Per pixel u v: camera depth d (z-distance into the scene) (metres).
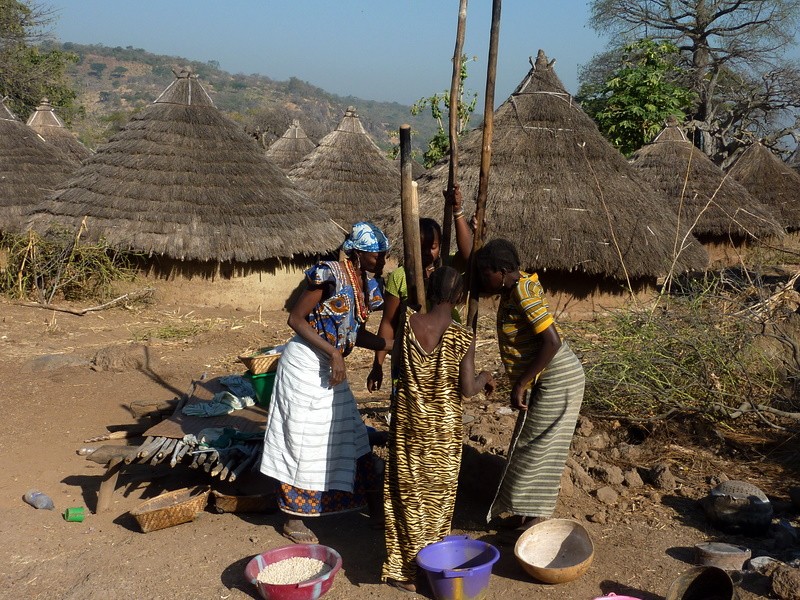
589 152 9.54
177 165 10.64
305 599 3.45
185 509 4.20
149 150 10.70
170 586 3.64
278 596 3.43
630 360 5.73
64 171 13.85
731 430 5.56
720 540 4.06
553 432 3.84
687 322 6.09
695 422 5.58
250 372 5.02
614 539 4.07
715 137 26.59
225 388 5.29
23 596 3.57
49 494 4.63
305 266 11.17
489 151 3.87
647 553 3.93
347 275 3.83
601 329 6.63
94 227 10.25
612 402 5.69
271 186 11.07
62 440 5.43
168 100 11.14
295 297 11.04
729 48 31.77
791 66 31.02
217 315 9.97
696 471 4.95
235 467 4.32
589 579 3.69
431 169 10.21
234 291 10.55
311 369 3.83
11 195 12.79
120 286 10.37
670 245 9.24
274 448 3.93
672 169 15.23
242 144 11.19
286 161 19.44
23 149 13.55
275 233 10.58
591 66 34.78
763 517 4.08
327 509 3.93
